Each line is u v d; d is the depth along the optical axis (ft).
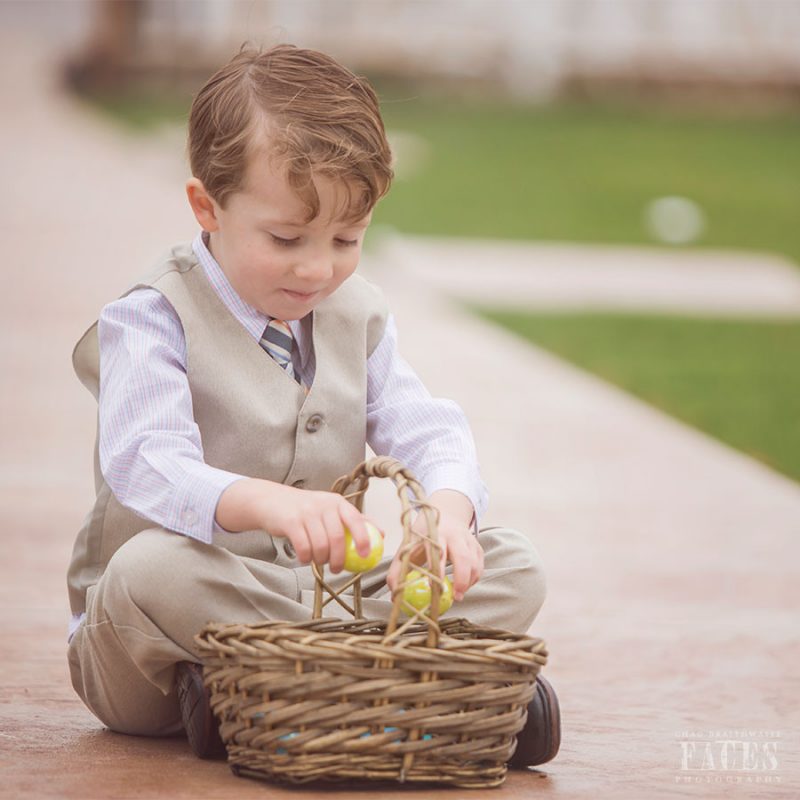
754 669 13.41
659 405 28.99
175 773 9.32
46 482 20.42
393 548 17.46
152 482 9.52
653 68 100.89
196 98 10.03
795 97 100.53
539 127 88.17
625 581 16.76
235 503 9.27
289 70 9.64
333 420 10.44
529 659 8.87
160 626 9.50
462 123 88.58
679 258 50.65
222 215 9.80
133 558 9.46
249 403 10.12
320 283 9.64
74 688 10.89
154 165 63.98
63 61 97.96
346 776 8.68
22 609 14.37
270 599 9.67
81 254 42.75
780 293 45.29
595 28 101.60
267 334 10.36
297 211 9.39
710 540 19.02
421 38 100.17
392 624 8.70
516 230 53.78
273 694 8.61
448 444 10.63
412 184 63.16
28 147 67.05
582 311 40.16
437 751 8.71
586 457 23.85
